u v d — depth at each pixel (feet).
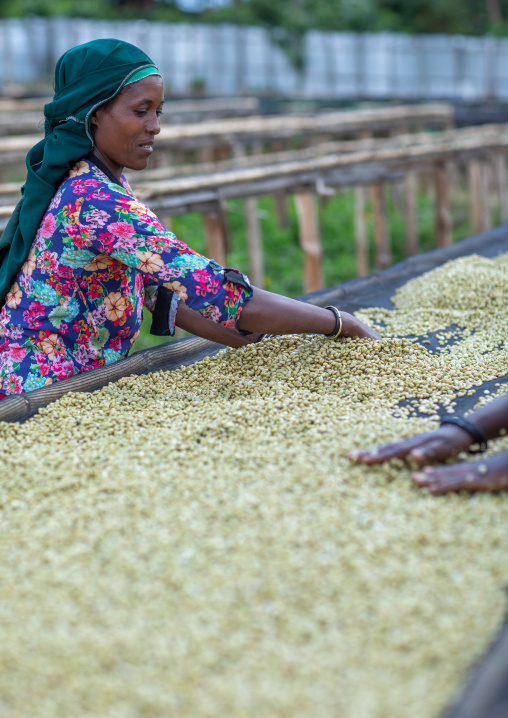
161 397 7.88
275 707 4.03
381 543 5.11
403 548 5.09
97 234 7.40
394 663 4.23
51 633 4.57
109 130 7.55
